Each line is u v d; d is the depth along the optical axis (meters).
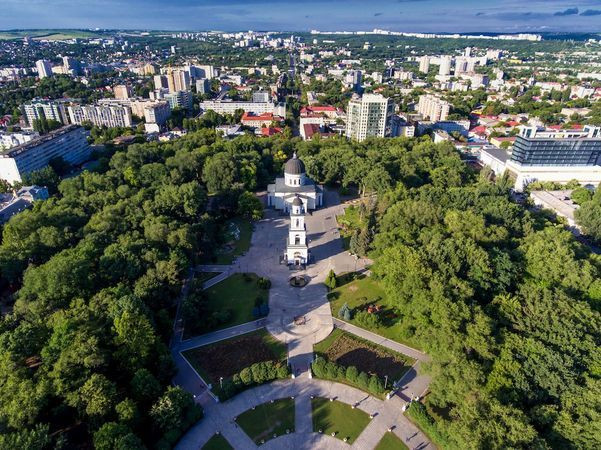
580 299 99.06
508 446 64.06
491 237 122.00
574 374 74.25
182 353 98.94
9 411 68.44
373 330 107.31
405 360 97.06
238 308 116.06
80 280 103.94
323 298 120.88
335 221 172.00
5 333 86.00
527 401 74.31
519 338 81.81
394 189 179.25
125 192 163.88
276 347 101.25
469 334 84.25
